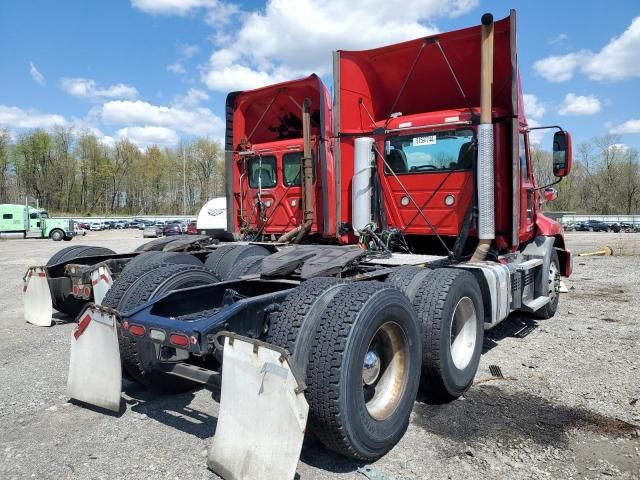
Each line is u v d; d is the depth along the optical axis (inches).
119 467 122.6
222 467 112.0
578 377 191.5
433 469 123.5
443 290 163.6
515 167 219.0
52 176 3612.2
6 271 587.2
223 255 254.2
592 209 3245.6
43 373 193.3
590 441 138.6
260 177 305.9
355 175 251.6
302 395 103.0
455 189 233.1
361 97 265.1
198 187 3816.4
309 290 129.6
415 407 164.4
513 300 231.6
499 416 156.4
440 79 256.1
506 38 222.4
